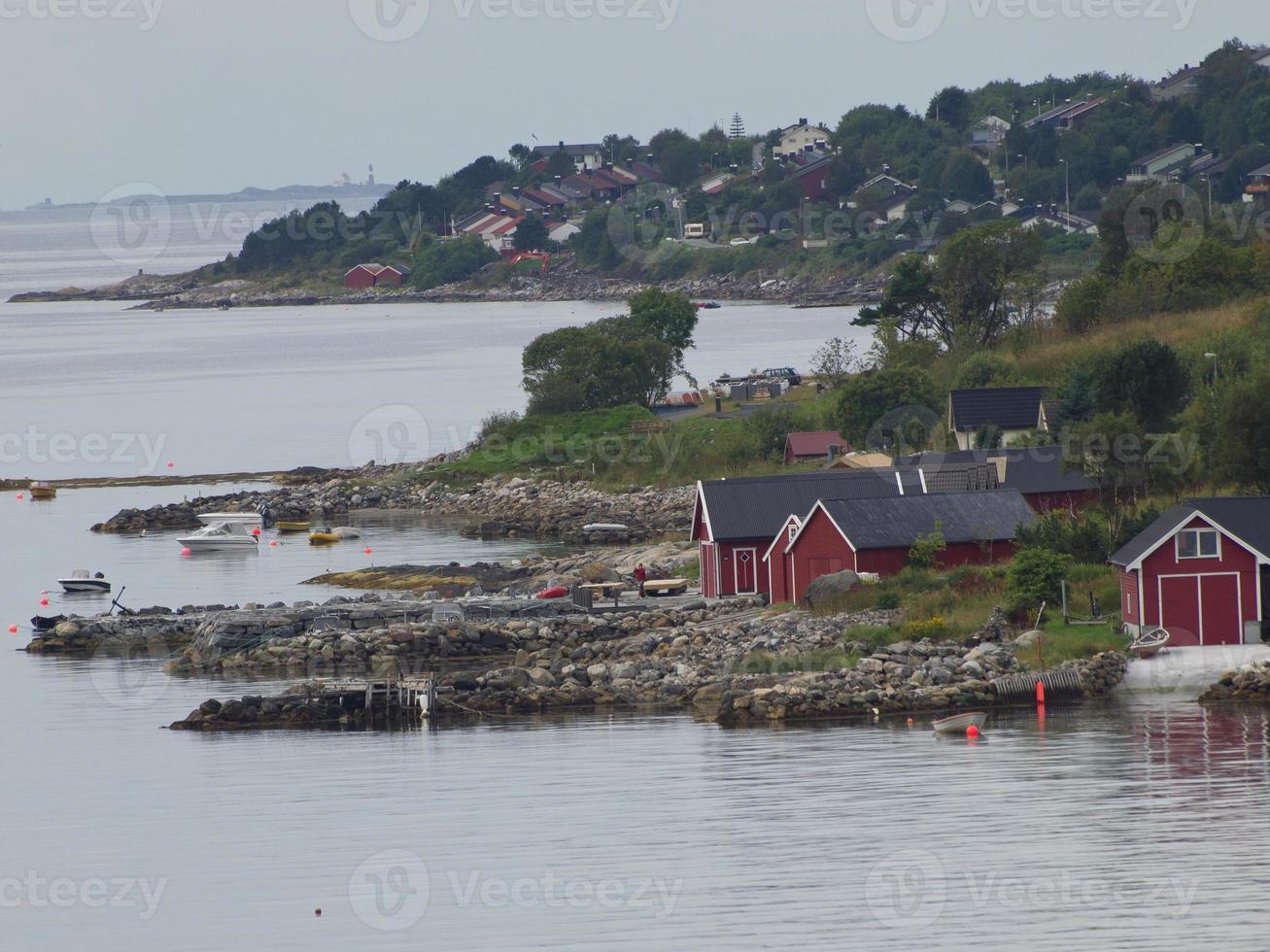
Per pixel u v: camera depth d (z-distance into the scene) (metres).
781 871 154.25
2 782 194.25
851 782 181.50
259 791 187.75
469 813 176.00
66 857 166.75
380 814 177.00
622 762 194.88
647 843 163.75
